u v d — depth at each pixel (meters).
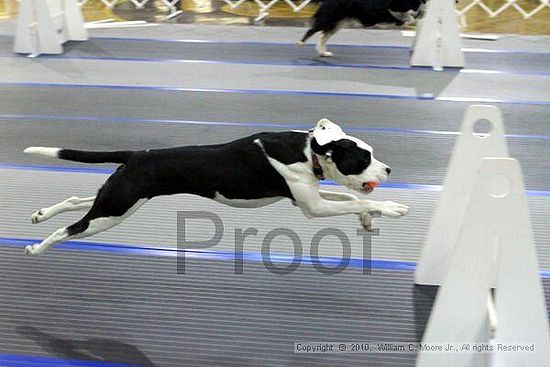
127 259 4.52
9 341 3.70
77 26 10.13
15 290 4.17
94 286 4.22
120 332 3.78
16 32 9.45
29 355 3.58
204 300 4.09
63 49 9.74
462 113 7.38
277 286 4.23
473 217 3.11
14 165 6.03
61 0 9.96
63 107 7.51
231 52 9.70
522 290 3.13
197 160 3.70
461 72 8.82
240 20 11.77
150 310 3.98
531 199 5.40
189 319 3.90
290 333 3.79
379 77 8.62
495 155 4.00
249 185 3.71
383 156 6.23
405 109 7.49
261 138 3.72
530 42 10.23
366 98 7.84
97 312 3.96
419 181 5.74
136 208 3.78
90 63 9.13
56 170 5.93
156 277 4.32
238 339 3.73
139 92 8.01
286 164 3.66
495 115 3.95
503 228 3.09
